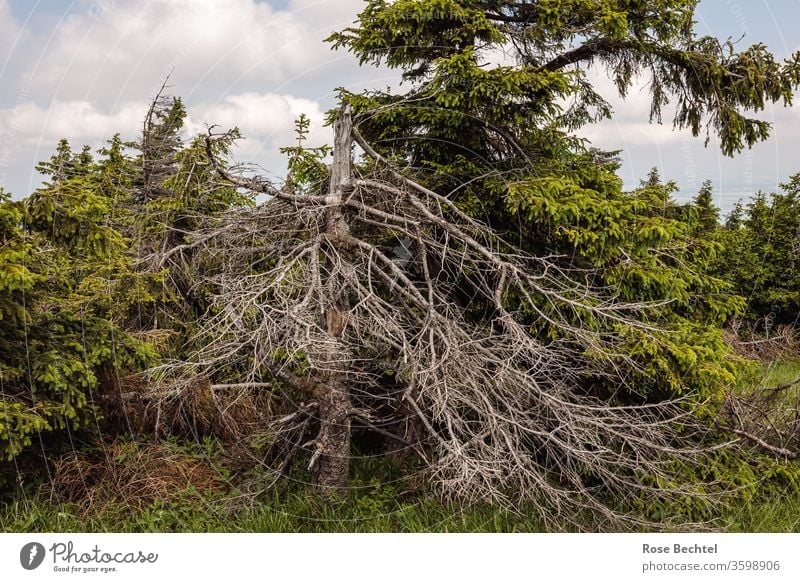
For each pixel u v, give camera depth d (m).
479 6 7.32
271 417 7.18
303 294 5.87
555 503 5.87
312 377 6.41
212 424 7.44
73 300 6.73
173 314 8.09
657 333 6.21
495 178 6.87
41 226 5.44
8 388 5.66
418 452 6.28
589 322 6.15
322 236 6.09
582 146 7.92
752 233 16.08
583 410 5.88
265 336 5.46
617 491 6.43
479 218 7.00
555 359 6.10
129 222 8.33
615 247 6.29
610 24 6.67
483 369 5.59
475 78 6.38
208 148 6.16
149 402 7.04
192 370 6.02
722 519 6.06
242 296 5.47
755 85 6.95
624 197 7.19
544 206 6.11
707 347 6.30
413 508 6.28
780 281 15.39
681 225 6.30
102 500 6.05
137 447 6.66
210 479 6.61
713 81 7.25
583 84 8.36
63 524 5.64
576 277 6.76
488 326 6.89
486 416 5.40
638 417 6.02
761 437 7.32
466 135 7.18
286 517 6.04
